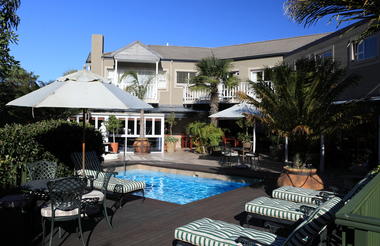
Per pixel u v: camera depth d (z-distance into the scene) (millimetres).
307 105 8383
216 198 8531
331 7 5621
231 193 9211
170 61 25016
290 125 8773
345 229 2287
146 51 23344
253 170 13844
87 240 5262
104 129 20547
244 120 18969
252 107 14758
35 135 8805
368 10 5312
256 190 9656
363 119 8375
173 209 7336
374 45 12812
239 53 24938
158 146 23297
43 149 9062
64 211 4934
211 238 3963
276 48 23672
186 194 11023
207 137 19953
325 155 15414
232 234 4105
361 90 13359
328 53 15828
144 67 25234
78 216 5035
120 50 22938
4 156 7996
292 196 6508
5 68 7398
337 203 4727
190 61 25141
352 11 5488
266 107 9266
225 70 20000
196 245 4082
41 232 5609
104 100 5910
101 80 6660
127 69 25031
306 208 5102
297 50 19062
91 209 6277
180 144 25594
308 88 8398
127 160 16891
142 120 20969
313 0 5609
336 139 15141
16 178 8297
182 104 25250
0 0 7578
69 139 9984
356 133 13742
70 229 5812
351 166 14211
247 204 5680
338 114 8406
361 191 2910
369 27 5891
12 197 6082
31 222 5992
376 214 3420
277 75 9008
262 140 21625
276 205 5582
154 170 14969
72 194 4992
